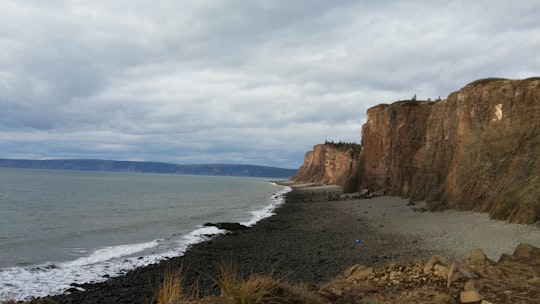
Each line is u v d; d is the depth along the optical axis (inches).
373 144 2517.2
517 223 900.6
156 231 1210.6
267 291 264.2
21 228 1195.9
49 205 1909.4
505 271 375.2
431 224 1075.3
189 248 928.3
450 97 1717.5
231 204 2294.5
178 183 5487.2
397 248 805.2
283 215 1657.2
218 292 544.4
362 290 343.6
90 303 520.7
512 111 1264.8
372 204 1820.9
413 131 2145.7
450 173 1433.3
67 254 845.8
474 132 1364.4
